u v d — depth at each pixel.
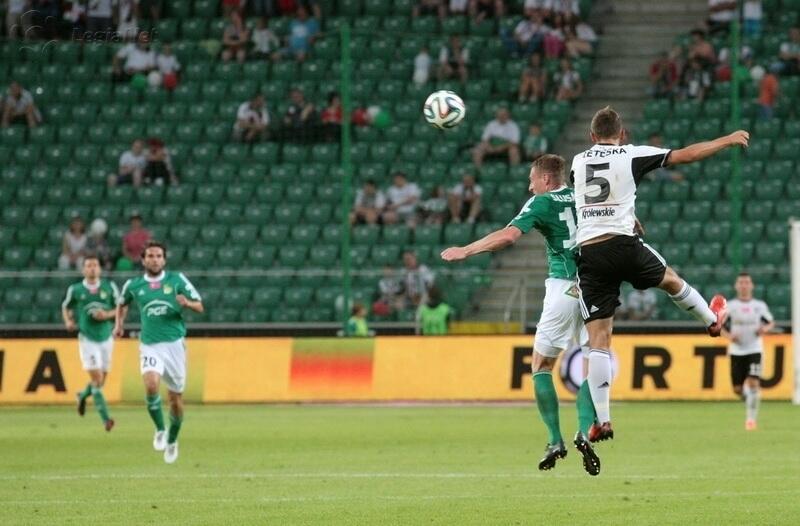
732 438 55.78
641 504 34.88
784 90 94.12
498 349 78.44
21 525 31.94
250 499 36.66
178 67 97.06
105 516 33.34
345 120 78.94
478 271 79.50
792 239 75.75
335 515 33.19
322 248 87.38
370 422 66.06
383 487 39.44
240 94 96.31
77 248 86.50
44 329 79.56
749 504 34.69
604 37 98.25
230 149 93.62
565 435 57.62
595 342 31.94
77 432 61.62
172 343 49.41
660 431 59.38
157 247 49.66
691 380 77.94
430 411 73.31
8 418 70.69
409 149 92.75
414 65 96.44
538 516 32.75
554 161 34.78
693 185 89.19
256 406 78.31
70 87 96.38
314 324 79.75
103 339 62.44
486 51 97.12
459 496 37.09
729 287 80.94
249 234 88.75
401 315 80.31
